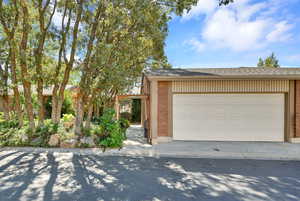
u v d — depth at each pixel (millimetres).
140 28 8656
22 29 8664
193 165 5648
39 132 8383
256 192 3869
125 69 9086
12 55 8812
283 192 3875
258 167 5480
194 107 9492
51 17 8500
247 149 7539
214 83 9281
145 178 4574
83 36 8984
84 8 8289
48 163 5746
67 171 5023
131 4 7754
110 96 14609
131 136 10875
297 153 6918
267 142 8961
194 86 9336
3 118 11828
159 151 7262
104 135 8117
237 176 4746
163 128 9273
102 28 8742
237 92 9227
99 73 8352
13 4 8078
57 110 9594
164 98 9328
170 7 8836
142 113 15797
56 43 10195
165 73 9422
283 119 9109
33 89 13492
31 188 3973
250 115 9266
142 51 10508
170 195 3707
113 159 6250
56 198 3549
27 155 6688
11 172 4934
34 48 9164
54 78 9414
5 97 10805
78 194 3709
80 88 8727
